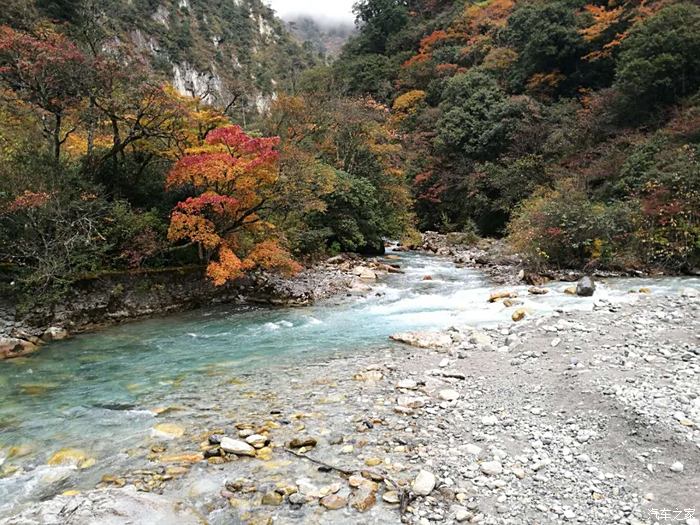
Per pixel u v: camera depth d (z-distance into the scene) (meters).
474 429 6.18
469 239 30.83
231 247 15.30
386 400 7.28
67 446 6.06
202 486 5.02
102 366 9.41
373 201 24.88
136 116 14.30
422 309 13.83
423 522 4.32
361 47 62.56
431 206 40.66
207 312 14.18
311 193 17.12
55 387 8.27
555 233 18.42
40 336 11.24
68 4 29.30
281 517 4.47
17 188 11.72
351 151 27.12
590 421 6.06
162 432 6.39
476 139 37.09
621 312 11.03
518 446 5.66
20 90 13.46
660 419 5.74
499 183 32.75
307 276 17.98
